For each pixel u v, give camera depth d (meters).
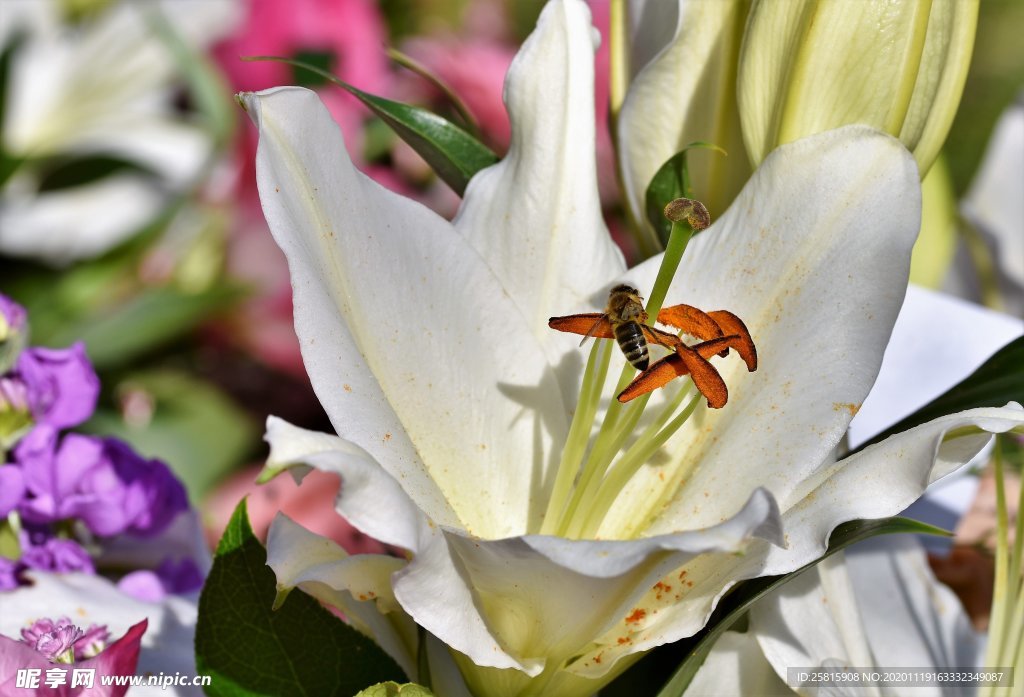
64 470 0.47
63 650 0.42
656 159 0.45
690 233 0.40
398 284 0.41
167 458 0.70
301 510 0.60
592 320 0.41
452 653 0.41
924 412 0.43
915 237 0.40
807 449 0.40
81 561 0.48
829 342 0.40
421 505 0.39
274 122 0.39
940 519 0.54
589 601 0.39
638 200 0.45
